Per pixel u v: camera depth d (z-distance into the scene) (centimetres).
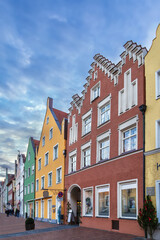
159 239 1325
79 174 2353
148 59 1612
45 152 3534
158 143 1449
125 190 1678
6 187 9619
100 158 2067
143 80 1625
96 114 2184
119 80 1897
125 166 1683
